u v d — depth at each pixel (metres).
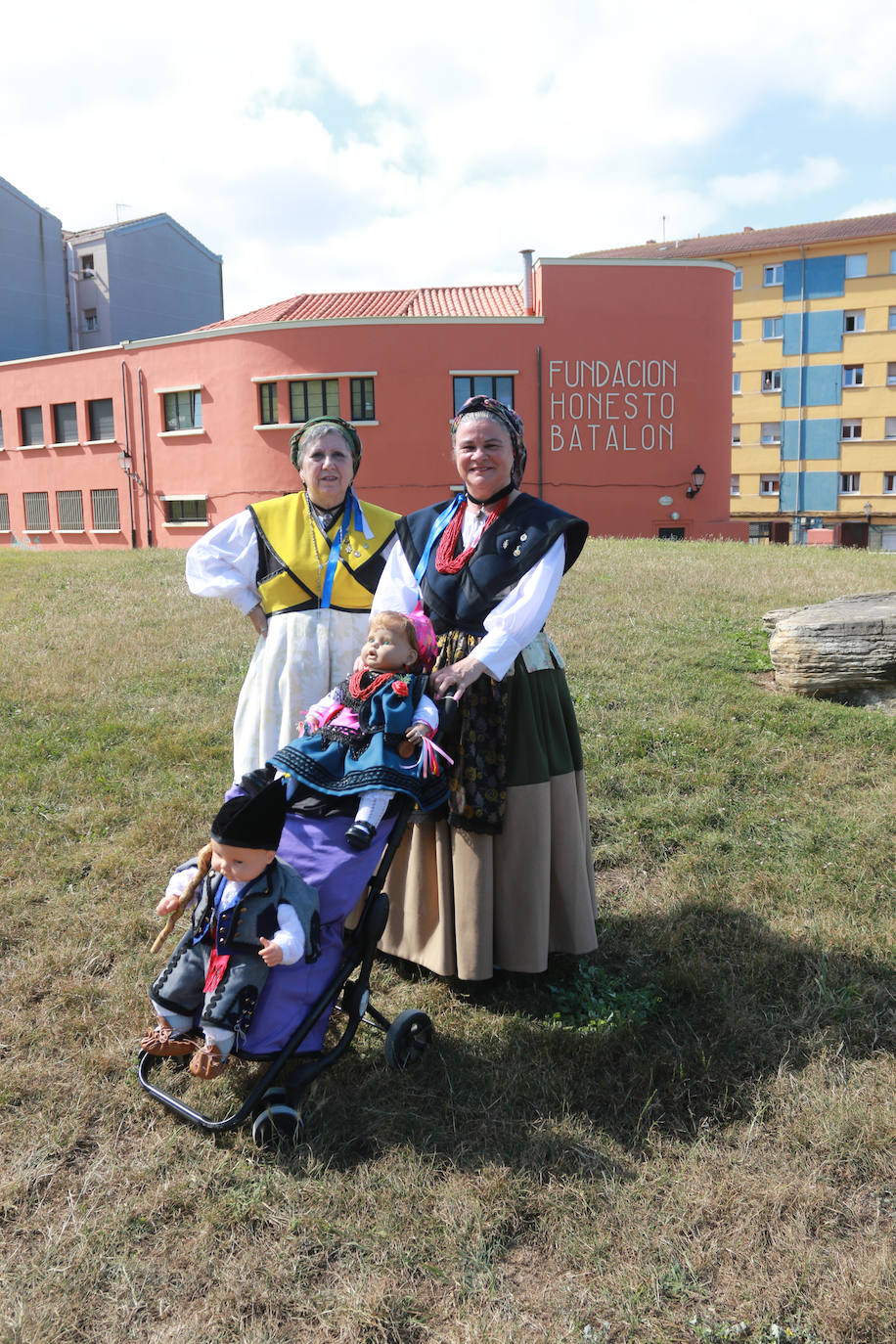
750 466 45.12
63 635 8.59
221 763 5.50
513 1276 2.30
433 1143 2.71
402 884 3.55
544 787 3.33
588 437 24.56
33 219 34.22
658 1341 2.11
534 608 3.11
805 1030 3.20
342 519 3.58
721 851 4.62
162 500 27.44
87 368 28.17
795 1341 2.10
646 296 24.25
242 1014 2.57
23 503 30.41
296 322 24.22
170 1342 2.10
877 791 5.25
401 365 24.22
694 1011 3.36
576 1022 3.27
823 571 12.48
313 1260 2.32
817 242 42.47
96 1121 2.79
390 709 2.88
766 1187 2.53
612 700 6.70
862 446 43.03
